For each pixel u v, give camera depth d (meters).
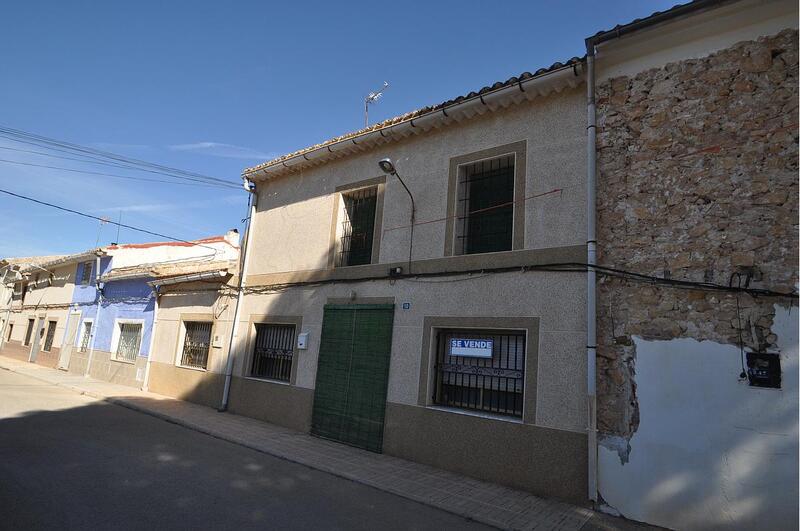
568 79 6.78
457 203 7.87
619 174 6.14
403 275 8.12
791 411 4.68
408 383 7.68
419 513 5.38
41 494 5.09
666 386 5.35
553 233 6.65
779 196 5.08
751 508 4.72
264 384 10.16
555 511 5.49
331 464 7.04
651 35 5.99
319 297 9.49
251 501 5.38
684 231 5.55
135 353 15.23
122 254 18.84
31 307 24.08
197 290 12.95
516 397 6.71
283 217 10.98
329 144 9.72
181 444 7.90
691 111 5.77
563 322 6.27
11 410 9.91
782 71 5.30
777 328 4.87
